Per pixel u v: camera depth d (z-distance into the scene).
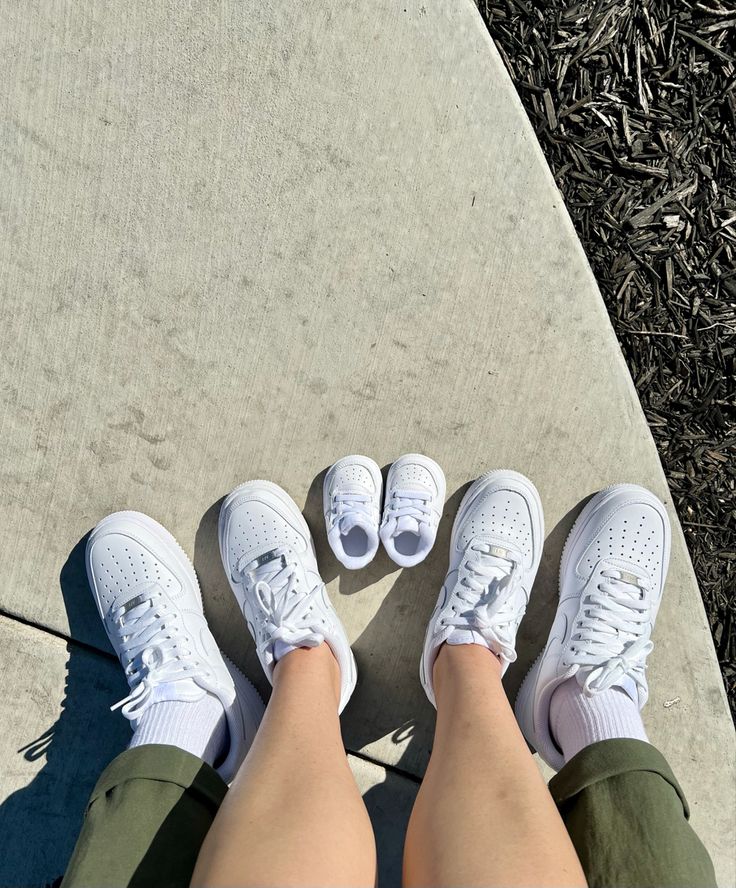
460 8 1.41
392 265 1.48
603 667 1.36
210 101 1.46
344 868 0.93
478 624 1.35
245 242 1.49
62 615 1.55
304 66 1.44
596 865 1.06
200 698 1.40
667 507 1.52
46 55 1.45
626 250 1.47
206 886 0.90
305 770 1.07
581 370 1.49
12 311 1.51
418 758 1.54
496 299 1.48
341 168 1.46
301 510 1.56
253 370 1.52
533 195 1.46
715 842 1.54
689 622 1.53
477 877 0.91
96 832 1.12
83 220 1.49
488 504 1.51
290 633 1.31
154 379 1.52
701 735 1.54
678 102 1.44
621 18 1.42
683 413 1.50
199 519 1.56
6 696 1.53
